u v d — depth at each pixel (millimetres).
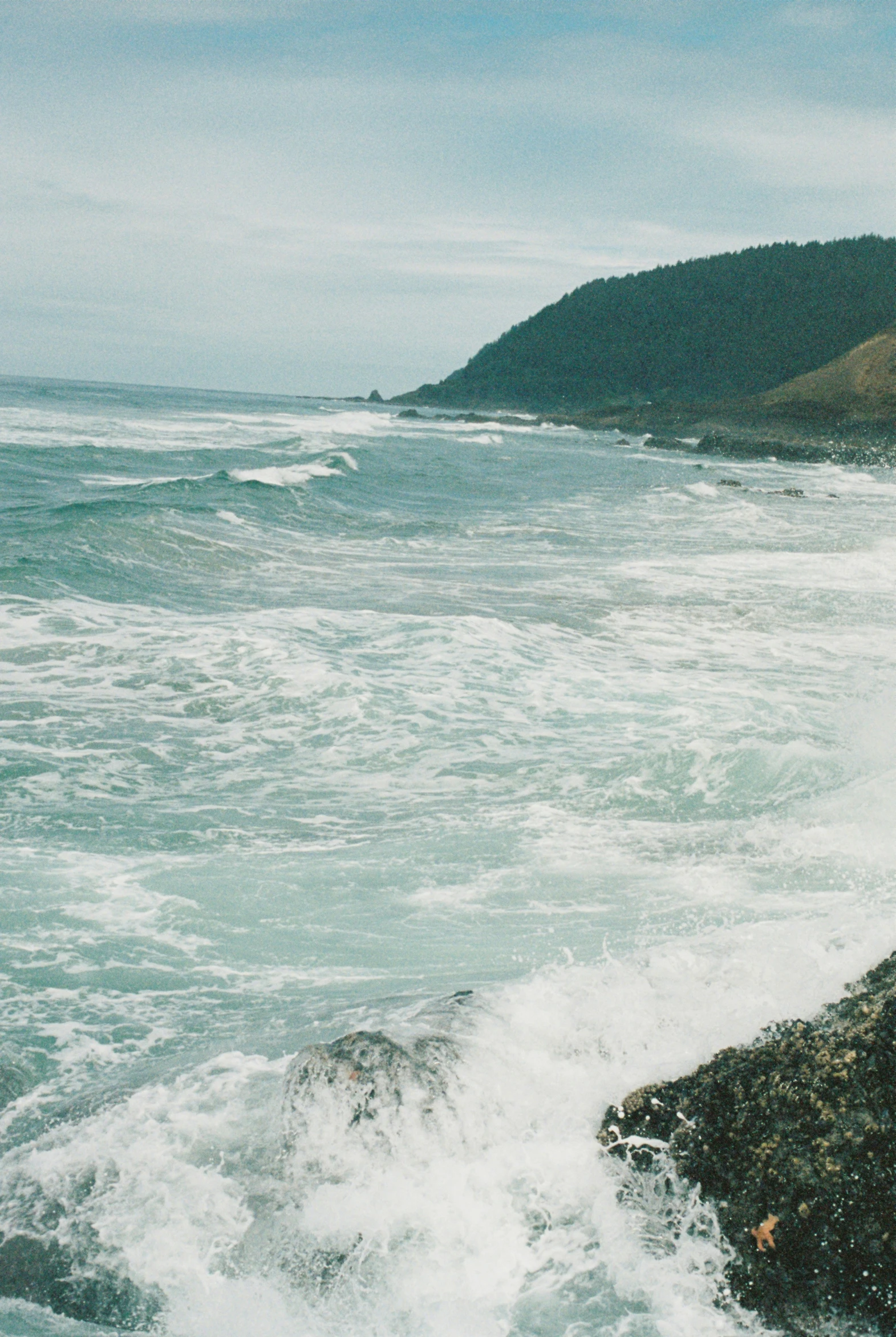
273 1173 3078
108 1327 2715
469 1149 3062
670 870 5555
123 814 6504
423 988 4293
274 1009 4188
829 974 3543
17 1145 3285
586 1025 3521
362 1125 3088
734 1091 3014
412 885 5453
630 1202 2928
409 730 8367
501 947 4691
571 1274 2752
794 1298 2645
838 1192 2713
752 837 6051
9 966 4488
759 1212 2770
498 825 6367
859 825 6117
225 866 5688
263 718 8633
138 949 4715
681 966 3824
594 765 7539
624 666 10688
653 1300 2684
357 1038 3303
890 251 199750
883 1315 2586
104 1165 3148
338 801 6883
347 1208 2932
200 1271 2820
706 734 8195
